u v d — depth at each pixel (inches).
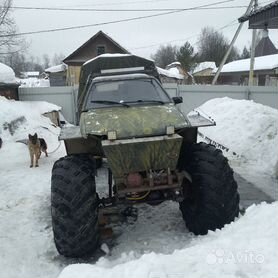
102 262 140.4
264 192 232.7
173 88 646.5
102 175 256.1
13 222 199.2
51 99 651.5
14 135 430.3
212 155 162.9
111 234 171.2
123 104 181.3
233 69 1398.9
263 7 260.2
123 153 142.9
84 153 169.5
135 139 145.1
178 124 155.4
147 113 166.1
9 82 583.8
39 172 302.8
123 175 148.6
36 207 220.8
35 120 494.3
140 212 202.1
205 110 456.4
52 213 150.5
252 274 99.6
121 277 106.0
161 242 164.6
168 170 150.0
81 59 1256.8
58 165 159.5
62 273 115.5
